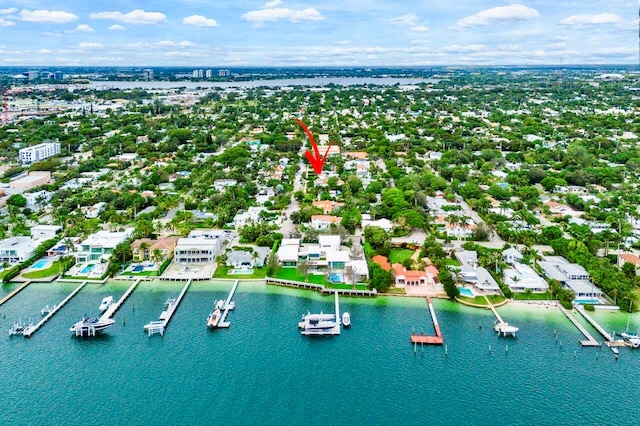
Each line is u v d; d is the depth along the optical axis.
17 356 166.12
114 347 171.50
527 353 167.50
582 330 179.00
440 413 141.62
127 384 153.00
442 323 185.75
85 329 177.88
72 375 156.75
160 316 187.38
